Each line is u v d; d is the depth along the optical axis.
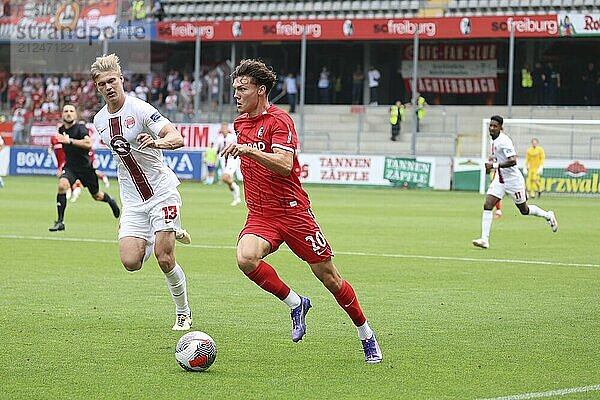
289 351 20.08
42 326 22.55
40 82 118.56
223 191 86.88
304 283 30.27
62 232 46.06
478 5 110.00
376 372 18.17
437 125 108.75
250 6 116.44
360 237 45.91
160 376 17.66
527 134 99.50
